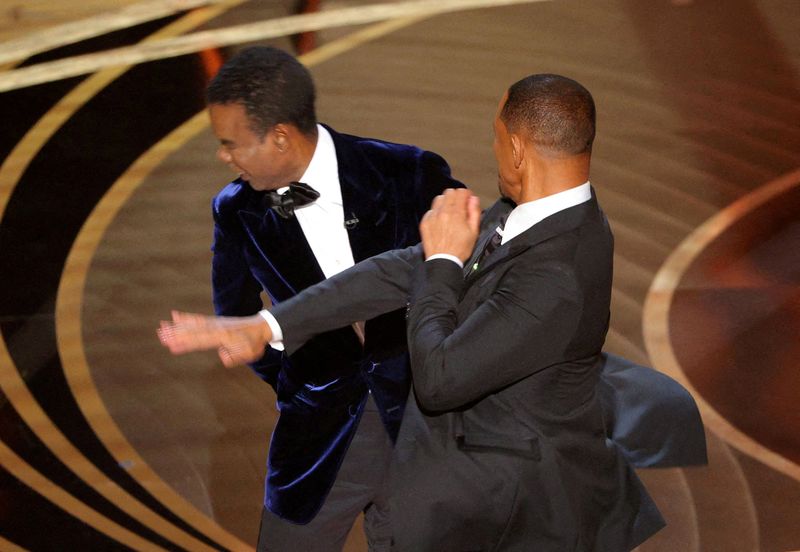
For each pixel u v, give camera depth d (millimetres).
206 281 17797
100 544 12438
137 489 13383
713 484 13320
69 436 14273
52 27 26781
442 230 7957
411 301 7957
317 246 9375
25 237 18859
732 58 25422
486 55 25375
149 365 15719
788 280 17500
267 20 27203
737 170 20922
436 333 7664
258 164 8766
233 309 10039
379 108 22906
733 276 17641
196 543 12531
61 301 17172
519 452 8133
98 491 13328
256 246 9430
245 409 14859
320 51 25500
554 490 8195
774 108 23312
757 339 16094
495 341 7562
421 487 8273
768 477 13430
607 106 23250
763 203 19766
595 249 7887
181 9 27797
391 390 9547
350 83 23984
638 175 20672
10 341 16219
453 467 8242
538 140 7820
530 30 26750
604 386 9625
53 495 13203
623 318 16547
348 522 10008
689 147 21703
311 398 9633
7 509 12930
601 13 27625
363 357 9516
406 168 9461
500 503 8180
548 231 7816
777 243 18562
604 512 8586
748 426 14359
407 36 26328
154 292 17438
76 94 23734
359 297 8617
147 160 21375
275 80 8578
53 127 22469
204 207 19875
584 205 7957
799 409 14656
